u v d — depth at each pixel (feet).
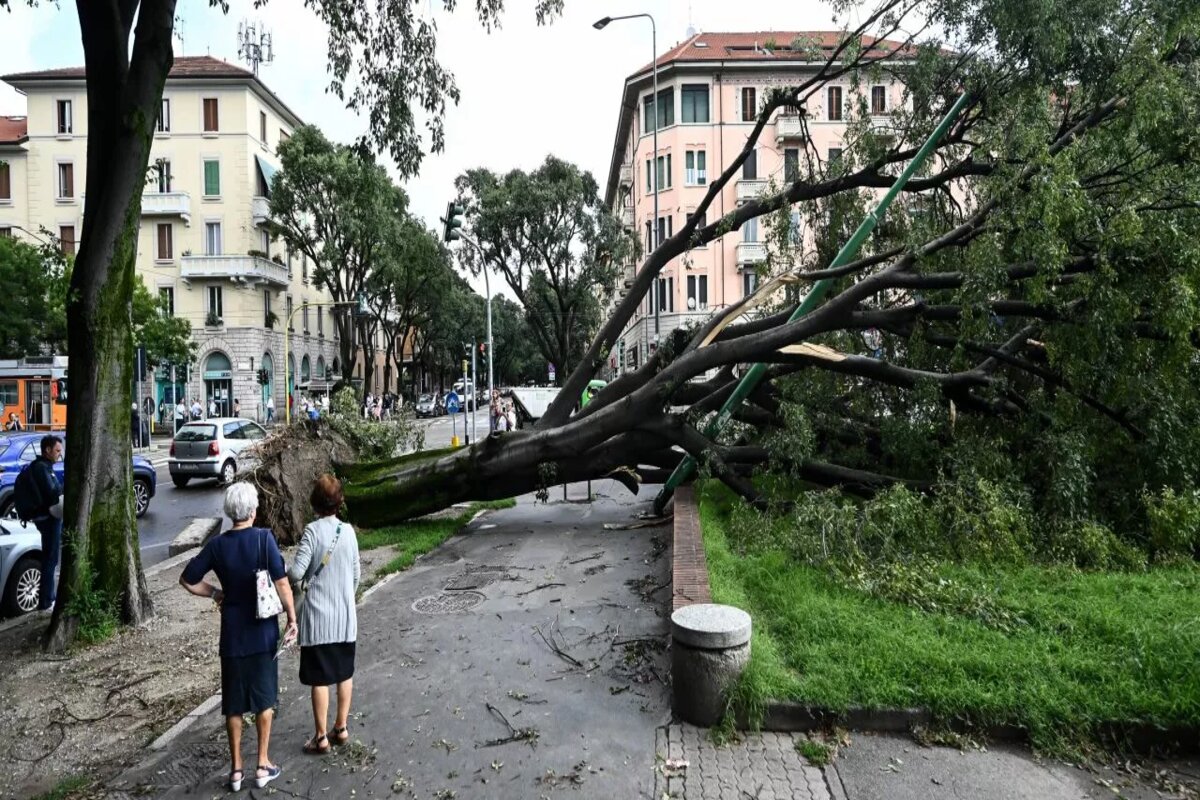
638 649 18.19
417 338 220.23
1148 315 24.64
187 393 141.49
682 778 12.35
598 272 110.42
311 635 13.78
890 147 34.88
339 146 113.50
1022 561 20.94
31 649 20.90
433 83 32.50
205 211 142.61
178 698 17.37
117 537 22.26
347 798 12.30
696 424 33.12
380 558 29.14
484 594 23.70
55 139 140.67
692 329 35.53
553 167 106.32
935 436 29.12
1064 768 12.32
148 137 22.98
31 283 99.91
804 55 37.04
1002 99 30.30
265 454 35.04
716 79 126.72
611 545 29.94
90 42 22.53
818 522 22.35
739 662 14.16
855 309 28.84
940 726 13.30
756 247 126.21
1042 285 23.27
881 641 15.39
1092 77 28.66
